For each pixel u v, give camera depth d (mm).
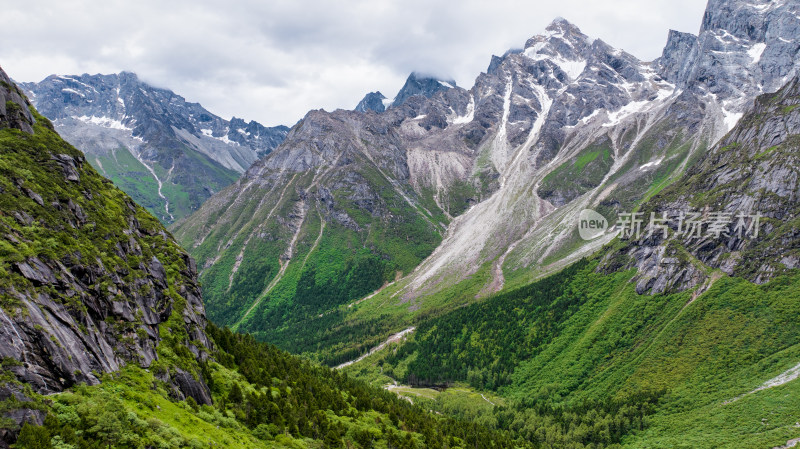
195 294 126875
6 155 94625
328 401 136500
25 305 68500
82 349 74188
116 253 100188
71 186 104438
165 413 78375
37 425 58062
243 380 115188
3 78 110062
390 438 126688
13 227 79875
